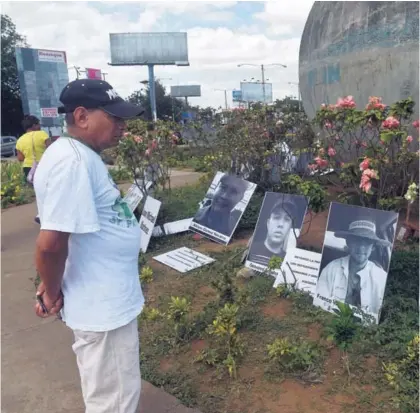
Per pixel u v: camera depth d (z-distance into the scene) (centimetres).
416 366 285
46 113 2794
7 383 324
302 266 411
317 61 666
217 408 279
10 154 2772
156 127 727
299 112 704
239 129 709
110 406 219
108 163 909
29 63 2766
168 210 670
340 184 554
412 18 467
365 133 476
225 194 589
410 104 413
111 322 208
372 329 326
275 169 672
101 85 209
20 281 516
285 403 277
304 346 314
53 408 296
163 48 4244
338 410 267
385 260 353
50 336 387
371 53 532
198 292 437
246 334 352
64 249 194
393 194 456
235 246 549
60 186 189
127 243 214
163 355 339
